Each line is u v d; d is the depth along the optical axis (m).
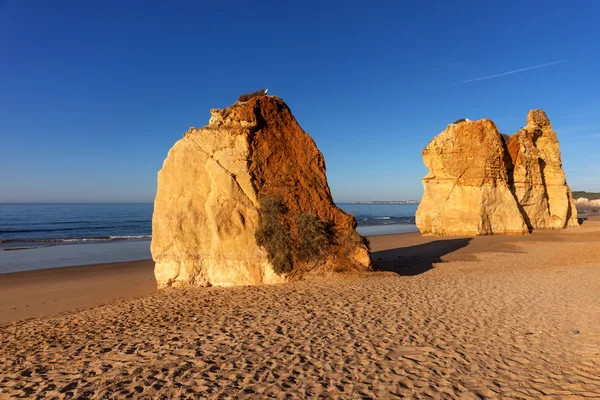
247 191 13.73
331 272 12.80
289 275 12.70
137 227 55.75
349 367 5.61
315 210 13.98
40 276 19.70
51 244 35.84
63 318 10.01
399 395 4.75
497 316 8.26
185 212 14.09
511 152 36.34
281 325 7.76
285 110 15.76
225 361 5.94
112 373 5.64
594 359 5.84
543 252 21.78
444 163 33.84
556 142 39.88
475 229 31.84
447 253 22.45
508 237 30.39
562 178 39.03
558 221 37.62
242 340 6.91
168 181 14.45
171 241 14.02
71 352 6.82
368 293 10.45
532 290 10.91
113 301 12.60
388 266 17.20
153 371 5.63
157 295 12.45
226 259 13.34
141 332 7.85
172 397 4.79
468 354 6.11
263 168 14.27
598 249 21.59
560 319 8.00
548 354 6.09
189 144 14.65
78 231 50.00
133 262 24.20
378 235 38.53
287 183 14.08
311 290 11.09
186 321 8.52
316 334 7.13
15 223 61.88
